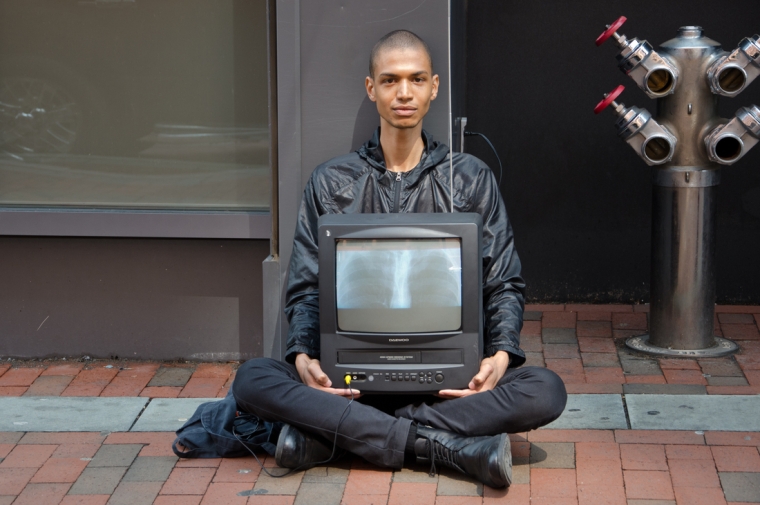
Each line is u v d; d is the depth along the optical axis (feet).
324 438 11.83
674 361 15.69
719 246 18.45
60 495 11.35
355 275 11.39
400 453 11.50
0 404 14.23
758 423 12.96
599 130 18.31
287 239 14.47
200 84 15.60
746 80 14.78
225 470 11.98
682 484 11.28
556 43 18.07
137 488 11.51
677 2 17.65
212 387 14.99
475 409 11.51
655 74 15.08
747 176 18.11
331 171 13.15
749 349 16.17
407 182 12.94
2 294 16.20
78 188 15.99
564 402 11.74
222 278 15.88
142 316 16.12
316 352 12.28
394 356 11.48
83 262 16.05
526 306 18.89
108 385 15.11
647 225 18.58
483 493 11.20
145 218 15.58
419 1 13.70
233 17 15.38
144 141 15.80
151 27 15.51
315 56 13.99
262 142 15.65
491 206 12.91
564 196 18.65
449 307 11.36
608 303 18.92
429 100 12.74
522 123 18.44
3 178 16.05
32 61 15.74
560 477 11.56
